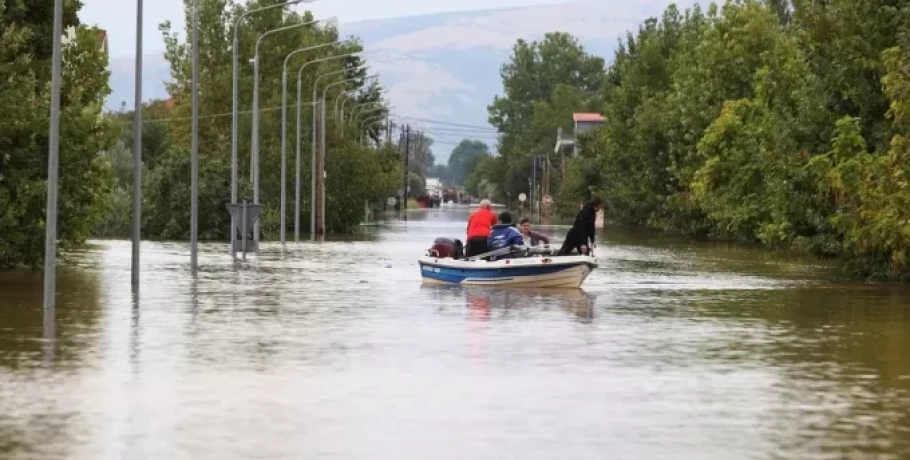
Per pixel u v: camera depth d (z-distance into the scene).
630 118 192.25
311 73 165.38
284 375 32.28
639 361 35.53
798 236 84.75
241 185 135.50
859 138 76.56
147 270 75.12
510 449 23.45
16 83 63.09
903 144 69.69
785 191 83.69
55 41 49.00
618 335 42.09
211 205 133.38
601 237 155.88
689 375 32.91
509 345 39.03
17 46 62.97
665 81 194.38
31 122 62.44
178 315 47.50
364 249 107.81
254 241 88.88
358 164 159.88
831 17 79.94
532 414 27.08
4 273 69.69
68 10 69.50
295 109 157.50
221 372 32.66
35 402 27.88
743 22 145.12
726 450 23.47
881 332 43.66
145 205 134.25
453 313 49.66
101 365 33.62
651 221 173.38
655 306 53.75
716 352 37.72
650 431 25.28
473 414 27.00
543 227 181.12
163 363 34.19
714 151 129.12
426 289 62.31
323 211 148.50
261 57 165.25
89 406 27.45
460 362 35.03
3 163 63.50
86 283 63.50
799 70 123.94
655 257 101.88
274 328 43.38
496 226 67.56
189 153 135.25
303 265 82.38
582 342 40.00
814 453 23.23
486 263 64.25
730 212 123.81
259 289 61.16
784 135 83.69
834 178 74.00
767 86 126.19
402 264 84.25
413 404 28.19
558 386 30.88
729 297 59.25
